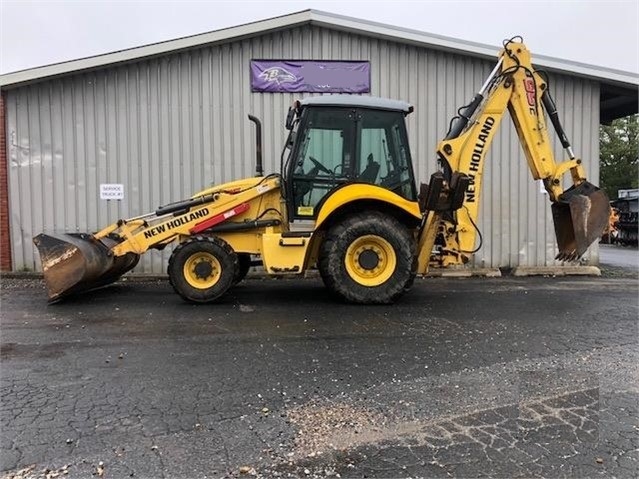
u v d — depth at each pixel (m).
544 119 7.33
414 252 6.98
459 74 10.49
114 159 10.06
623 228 23.17
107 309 6.82
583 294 8.12
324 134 7.03
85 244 7.25
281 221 7.27
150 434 3.14
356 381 4.04
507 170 10.67
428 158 10.49
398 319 6.15
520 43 7.22
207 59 10.07
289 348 4.92
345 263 6.91
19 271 10.02
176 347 4.98
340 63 10.24
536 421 3.34
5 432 3.17
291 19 9.88
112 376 4.15
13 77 9.48
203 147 10.13
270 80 10.15
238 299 7.48
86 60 9.60
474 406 3.56
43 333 5.54
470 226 7.12
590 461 2.85
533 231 10.73
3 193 9.95
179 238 7.43
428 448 2.98
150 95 10.03
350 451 2.95
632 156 40.34
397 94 10.40
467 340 5.21
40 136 9.96
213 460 2.85
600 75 10.47
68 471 2.73
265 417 3.38
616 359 4.61
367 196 6.80
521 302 7.34
